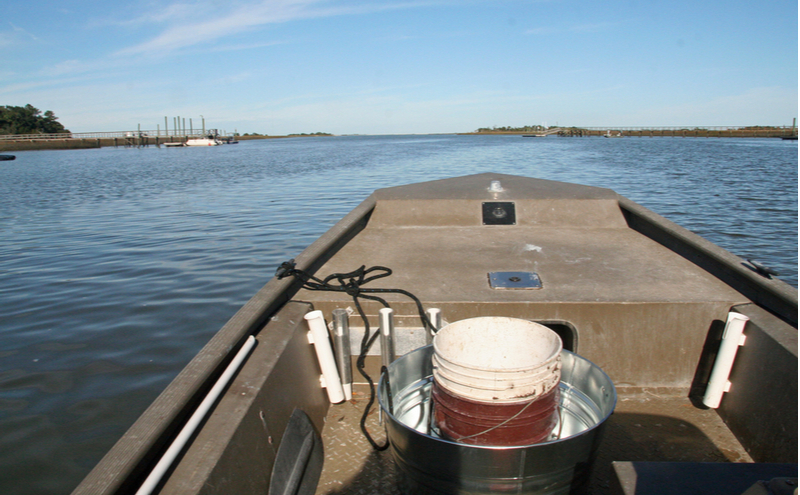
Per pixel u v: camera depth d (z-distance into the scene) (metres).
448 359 1.74
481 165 36.31
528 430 1.73
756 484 1.30
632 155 43.66
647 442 2.30
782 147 55.16
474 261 3.29
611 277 2.90
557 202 4.28
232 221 15.05
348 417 2.57
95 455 4.56
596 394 2.05
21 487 4.20
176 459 1.55
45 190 23.81
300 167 37.34
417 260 3.34
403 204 4.36
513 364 1.94
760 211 14.70
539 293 2.67
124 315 7.63
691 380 2.58
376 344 2.65
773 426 2.03
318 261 3.30
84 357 6.33
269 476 1.85
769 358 2.11
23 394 5.52
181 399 1.61
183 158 53.28
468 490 1.70
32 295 8.55
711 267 2.99
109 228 14.30
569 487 1.76
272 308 2.51
